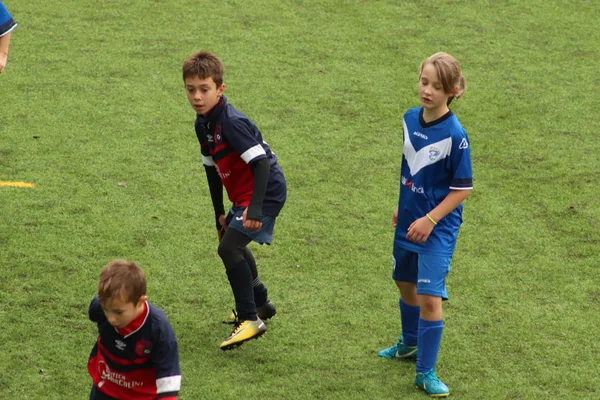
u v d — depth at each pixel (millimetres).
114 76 35719
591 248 25094
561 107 35062
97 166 28828
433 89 17531
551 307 22047
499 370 19297
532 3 45125
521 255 24672
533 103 35281
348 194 27969
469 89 36188
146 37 39375
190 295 21938
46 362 18781
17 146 29797
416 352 19453
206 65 18812
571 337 20688
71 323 20344
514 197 28109
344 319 21203
